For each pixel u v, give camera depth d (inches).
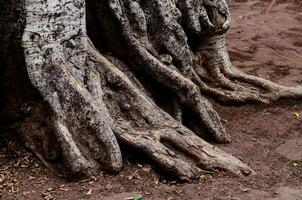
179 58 451.2
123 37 408.5
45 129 352.5
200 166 362.0
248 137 441.7
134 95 379.9
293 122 475.5
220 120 451.5
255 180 357.4
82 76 362.0
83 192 322.7
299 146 428.1
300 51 712.4
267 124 468.4
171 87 416.2
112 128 357.7
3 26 348.2
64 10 344.8
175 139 369.7
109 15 402.9
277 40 762.8
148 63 411.2
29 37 336.8
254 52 700.7
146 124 376.5
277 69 632.4
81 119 342.0
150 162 353.7
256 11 941.2
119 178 339.3
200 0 484.1
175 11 443.5
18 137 364.5
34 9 334.3
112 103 374.0
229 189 338.6
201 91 496.7
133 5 416.5
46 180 335.3
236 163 370.3
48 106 344.2
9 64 356.2
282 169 383.9
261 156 406.0
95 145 342.0
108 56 416.2
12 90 363.3
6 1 343.6
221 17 497.7
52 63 342.6
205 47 508.4
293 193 343.9
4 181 334.0
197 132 428.1
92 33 417.4
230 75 515.5
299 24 855.1
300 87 533.3
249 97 499.5
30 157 354.6
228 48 716.0
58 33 344.8
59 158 343.0
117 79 377.7
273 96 509.0
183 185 340.5
